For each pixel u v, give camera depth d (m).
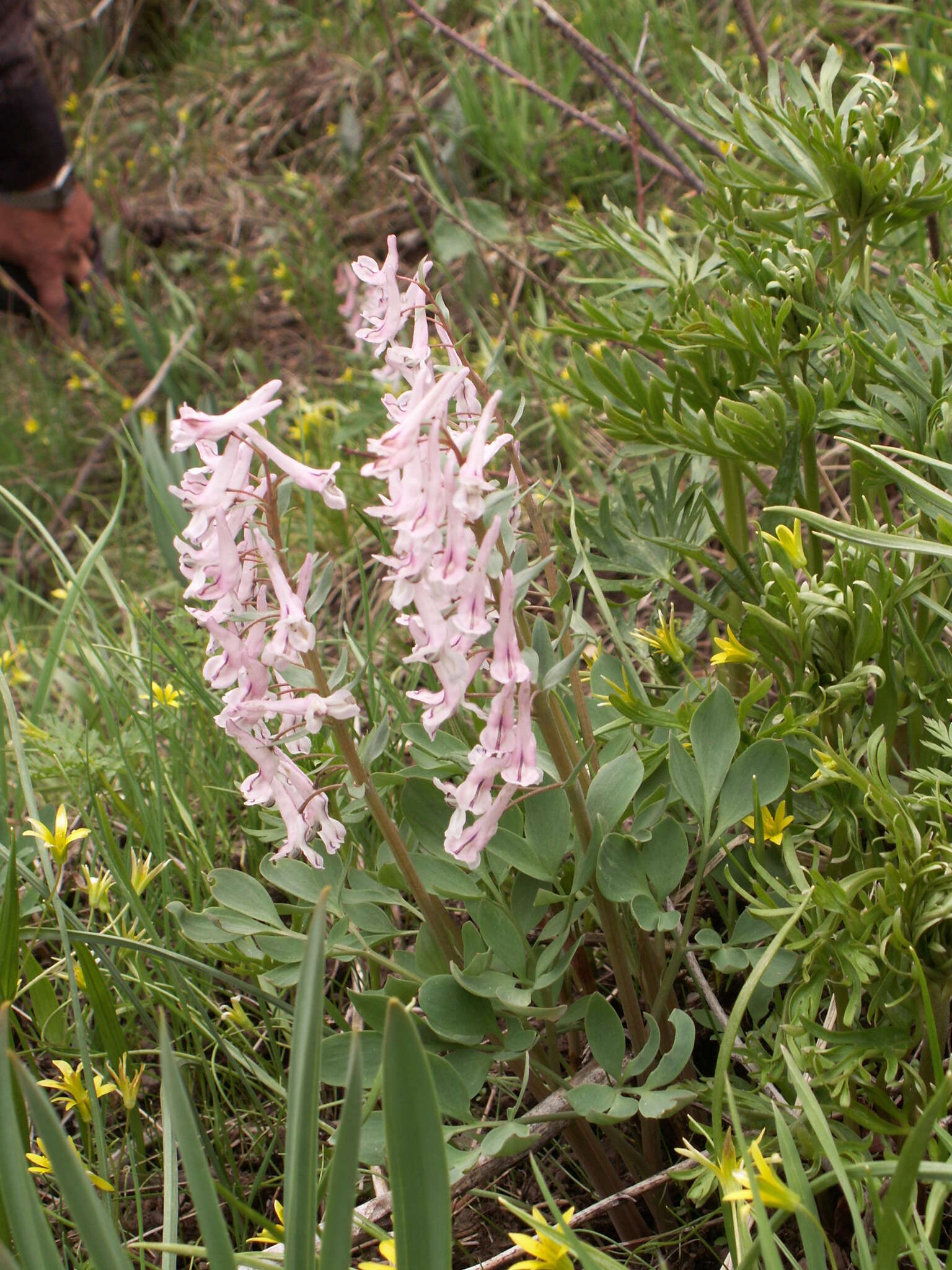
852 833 0.80
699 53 0.95
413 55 2.03
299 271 1.73
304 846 0.76
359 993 0.77
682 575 1.08
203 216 2.03
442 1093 0.75
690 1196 0.75
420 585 0.71
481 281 1.46
